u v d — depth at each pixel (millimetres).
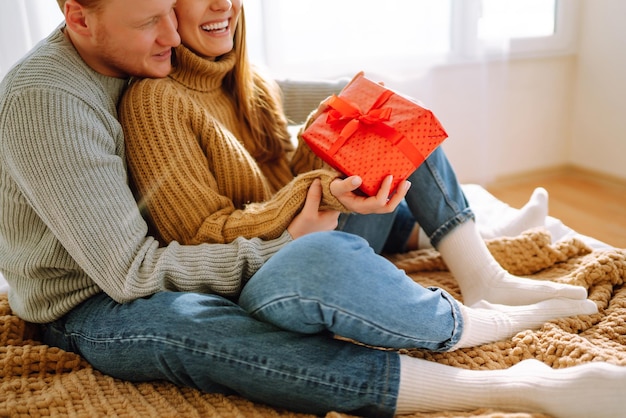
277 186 1282
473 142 2439
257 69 1358
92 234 930
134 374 974
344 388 881
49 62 985
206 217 1066
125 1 965
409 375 899
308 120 1219
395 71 2215
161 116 1058
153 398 938
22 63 998
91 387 962
